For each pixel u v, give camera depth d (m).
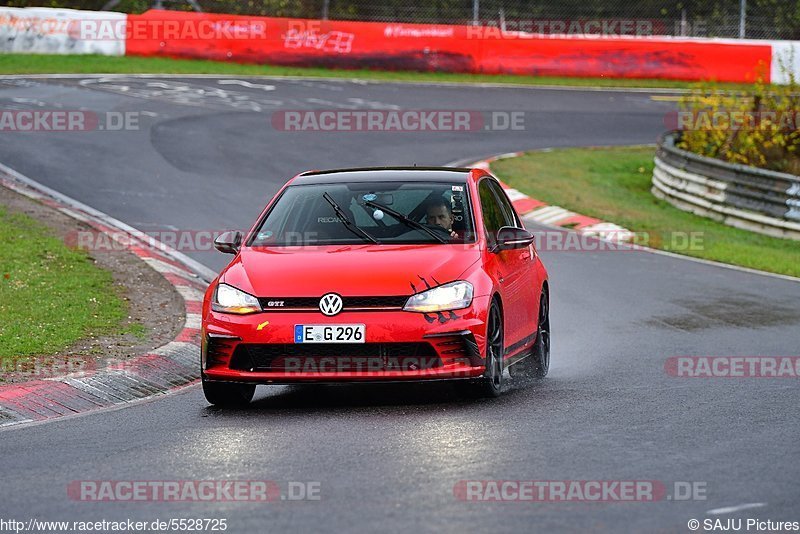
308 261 27.06
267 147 82.81
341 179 30.66
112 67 113.56
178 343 35.38
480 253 27.77
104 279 44.19
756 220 71.75
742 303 45.72
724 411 25.59
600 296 46.75
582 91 125.31
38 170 69.25
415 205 29.12
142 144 79.31
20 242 48.53
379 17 146.88
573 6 153.38
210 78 113.06
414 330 25.47
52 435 24.47
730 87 128.25
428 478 19.06
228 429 24.31
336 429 23.67
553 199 73.62
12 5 142.50
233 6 141.88
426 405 26.55
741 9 144.38
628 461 20.41
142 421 25.84
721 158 86.19
